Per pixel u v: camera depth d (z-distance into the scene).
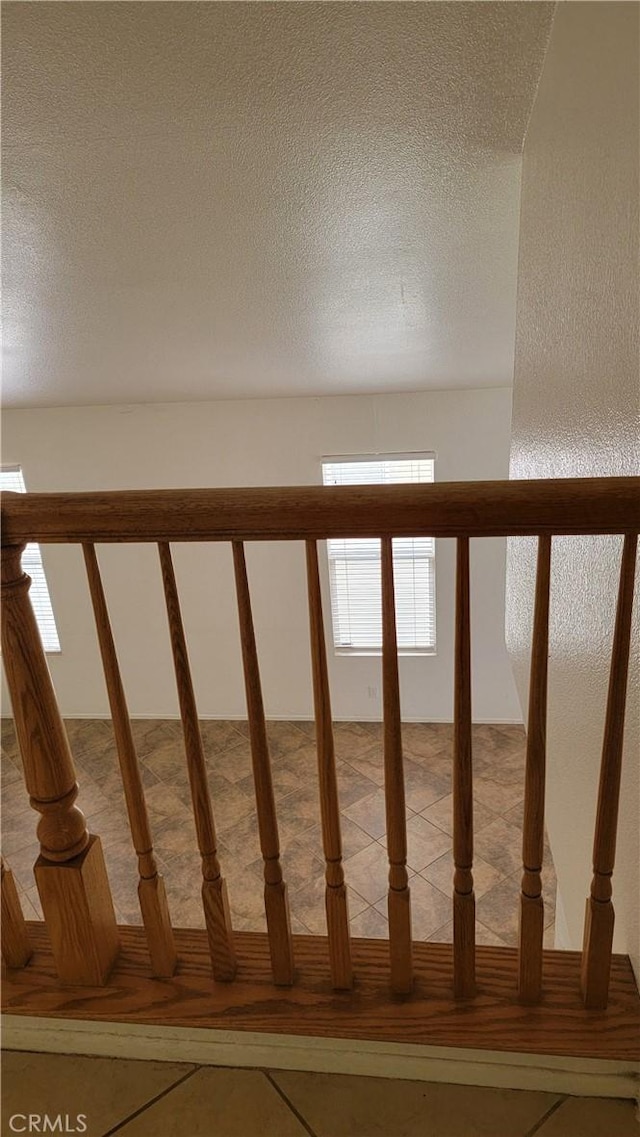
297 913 3.86
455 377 4.30
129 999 1.22
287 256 2.07
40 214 1.71
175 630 1.03
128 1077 1.19
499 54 1.26
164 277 2.20
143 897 1.19
